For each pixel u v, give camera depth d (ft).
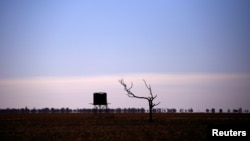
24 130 149.89
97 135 127.75
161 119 233.96
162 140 113.09
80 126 171.83
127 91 204.95
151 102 206.90
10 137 123.34
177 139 115.03
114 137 121.39
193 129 146.72
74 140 114.42
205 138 116.67
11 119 253.24
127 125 176.65
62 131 143.54
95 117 261.65
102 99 257.34
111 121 213.25
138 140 113.50
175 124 179.22
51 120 233.35
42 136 125.59
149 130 145.07
